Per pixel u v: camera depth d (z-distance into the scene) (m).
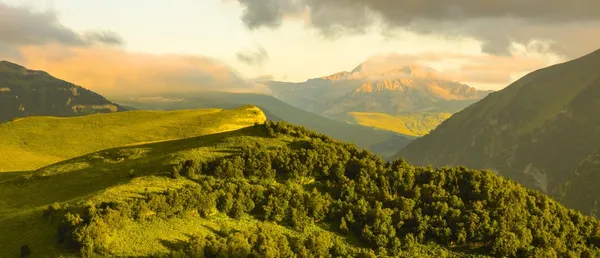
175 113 188.75
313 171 92.19
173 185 80.75
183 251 63.47
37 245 64.44
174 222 69.94
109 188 78.06
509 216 84.69
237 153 95.19
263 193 80.75
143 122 176.25
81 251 60.00
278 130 107.62
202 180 83.50
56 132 166.00
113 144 155.38
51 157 144.62
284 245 69.31
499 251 79.12
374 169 93.94
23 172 113.31
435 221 82.12
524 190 99.94
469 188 93.88
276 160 90.75
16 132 163.62
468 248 80.44
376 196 88.25
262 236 69.19
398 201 85.19
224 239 66.38
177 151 99.62
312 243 72.25
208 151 96.69
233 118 178.25
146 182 81.06
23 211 76.88
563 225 89.00
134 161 95.50
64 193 83.25
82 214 67.31
